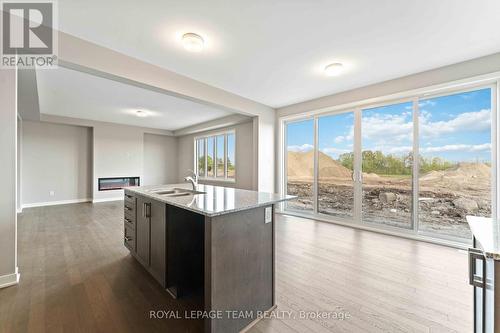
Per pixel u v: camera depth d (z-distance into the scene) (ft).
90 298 6.33
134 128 25.13
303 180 16.39
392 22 7.23
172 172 29.73
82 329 5.14
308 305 6.12
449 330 5.15
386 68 10.50
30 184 19.93
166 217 6.52
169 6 6.52
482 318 3.34
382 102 12.42
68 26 7.36
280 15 6.93
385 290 6.81
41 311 5.73
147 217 7.59
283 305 6.14
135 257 8.68
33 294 6.47
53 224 14.17
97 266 8.32
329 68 10.32
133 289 6.82
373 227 12.82
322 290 6.82
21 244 10.57
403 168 11.91
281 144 17.25
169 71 10.69
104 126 22.94
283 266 8.40
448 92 10.56
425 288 6.90
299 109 15.99
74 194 22.12
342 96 13.80
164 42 8.34
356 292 6.72
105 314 5.66
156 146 28.43
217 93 13.08
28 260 8.78
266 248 5.98
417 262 8.70
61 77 11.32
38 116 17.51
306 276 7.65
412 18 7.02
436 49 8.83
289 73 11.07
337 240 11.25
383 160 12.58
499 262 2.73
